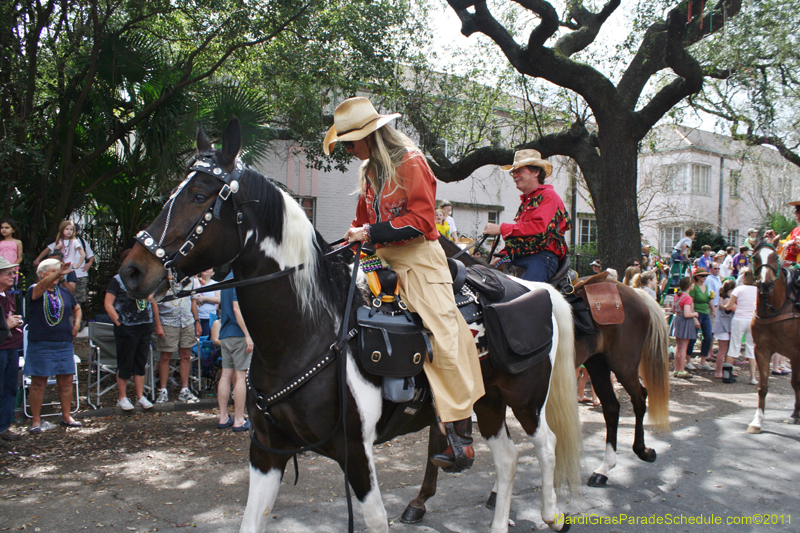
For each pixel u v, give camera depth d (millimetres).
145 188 9539
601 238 9891
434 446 3307
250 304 2234
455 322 2461
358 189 2680
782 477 4160
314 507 3500
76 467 4199
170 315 5992
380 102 12266
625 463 4449
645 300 4383
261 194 2221
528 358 2865
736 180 20828
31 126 8008
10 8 7441
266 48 9758
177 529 3170
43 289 4941
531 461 4496
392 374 2285
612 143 9391
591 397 6863
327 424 2270
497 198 18422
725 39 9406
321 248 2455
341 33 9625
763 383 5402
